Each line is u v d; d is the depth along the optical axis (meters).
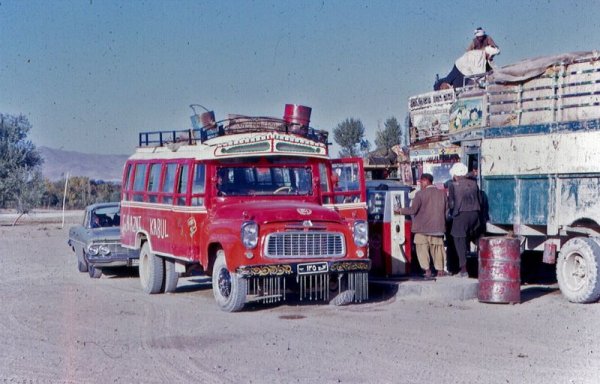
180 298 13.06
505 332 9.56
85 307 12.00
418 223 13.02
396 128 35.84
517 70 12.62
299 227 11.10
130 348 8.92
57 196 54.25
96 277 16.41
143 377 7.62
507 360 8.14
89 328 10.19
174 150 13.11
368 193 14.01
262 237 10.94
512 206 12.62
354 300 12.01
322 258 11.23
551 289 13.38
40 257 21.33
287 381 7.42
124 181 15.07
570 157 11.76
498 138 12.84
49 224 36.53
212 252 12.02
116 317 11.02
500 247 11.69
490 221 12.98
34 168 46.34
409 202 13.60
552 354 8.39
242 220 11.02
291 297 12.65
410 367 7.89
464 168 12.86
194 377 7.60
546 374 7.59
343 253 11.39
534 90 12.51
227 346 8.96
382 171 23.81
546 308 11.30
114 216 17.08
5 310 11.79
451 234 13.03
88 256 15.96
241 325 10.23
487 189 13.05
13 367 8.10
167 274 13.53
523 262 14.98
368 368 7.86
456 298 12.20
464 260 13.01
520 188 12.51
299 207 11.42
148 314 11.25
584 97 11.91
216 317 10.91
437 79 19.86
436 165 18.31
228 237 11.14
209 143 12.02
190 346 8.98
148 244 13.79
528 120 12.59
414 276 13.48
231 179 12.17
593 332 9.54
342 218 11.62
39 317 11.10
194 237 12.09
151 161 13.85
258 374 7.69
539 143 12.21
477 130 13.23
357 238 11.47
